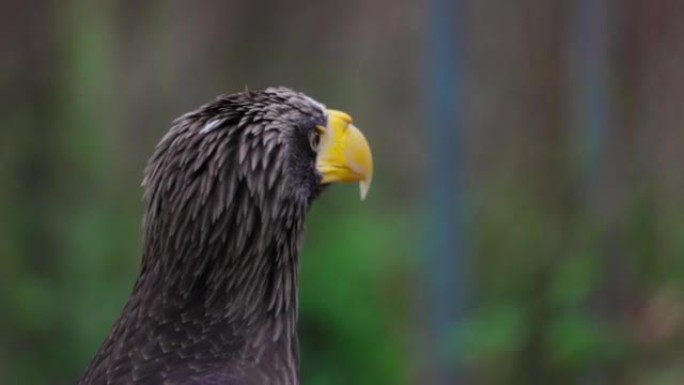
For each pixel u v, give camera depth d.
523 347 11.95
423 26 15.09
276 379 7.58
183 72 20.50
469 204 14.55
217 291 7.52
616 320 11.50
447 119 14.50
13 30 16.81
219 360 7.40
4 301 15.70
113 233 17.72
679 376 11.05
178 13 20.66
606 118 12.00
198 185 7.44
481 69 18.45
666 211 11.60
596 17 12.05
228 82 20.03
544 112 12.63
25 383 15.48
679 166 11.63
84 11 19.14
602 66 12.05
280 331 7.71
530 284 12.02
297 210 7.82
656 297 11.42
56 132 17.19
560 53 12.58
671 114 11.71
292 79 20.89
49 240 16.56
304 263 15.80
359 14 22.33
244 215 7.51
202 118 7.53
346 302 15.48
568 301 11.70
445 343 13.17
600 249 11.67
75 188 17.44
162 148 7.55
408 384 15.17
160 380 7.23
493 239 13.71
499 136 17.47
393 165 23.89
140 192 19.17
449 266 14.15
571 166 12.26
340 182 8.13
